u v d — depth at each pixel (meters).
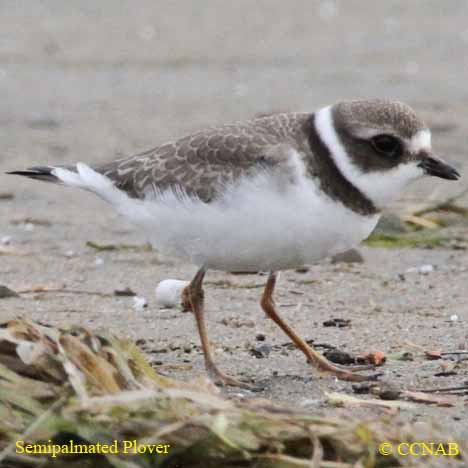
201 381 8.43
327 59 24.75
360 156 9.21
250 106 21.41
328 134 9.21
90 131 20.03
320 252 9.47
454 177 9.39
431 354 10.23
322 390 9.36
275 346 10.59
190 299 9.95
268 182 9.16
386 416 7.85
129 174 10.02
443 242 14.52
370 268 13.36
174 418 7.45
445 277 13.04
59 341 8.09
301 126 9.38
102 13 28.28
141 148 18.92
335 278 12.91
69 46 25.58
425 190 16.78
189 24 27.59
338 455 7.37
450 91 22.30
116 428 7.39
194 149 9.60
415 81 22.98
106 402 7.35
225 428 7.24
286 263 9.59
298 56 25.02
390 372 9.80
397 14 28.36
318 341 10.73
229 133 9.54
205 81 23.36
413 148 9.35
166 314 11.54
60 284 12.56
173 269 13.33
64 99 22.09
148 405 7.49
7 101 21.86
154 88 22.89
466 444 7.54
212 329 11.03
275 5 29.27
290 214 9.16
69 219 15.59
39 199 16.67
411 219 15.09
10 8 28.30
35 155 18.58
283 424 7.41
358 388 9.38
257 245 9.36
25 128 20.22
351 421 7.46
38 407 7.70
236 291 12.41
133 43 25.97
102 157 18.30
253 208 9.21
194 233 9.60
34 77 23.45
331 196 9.20
